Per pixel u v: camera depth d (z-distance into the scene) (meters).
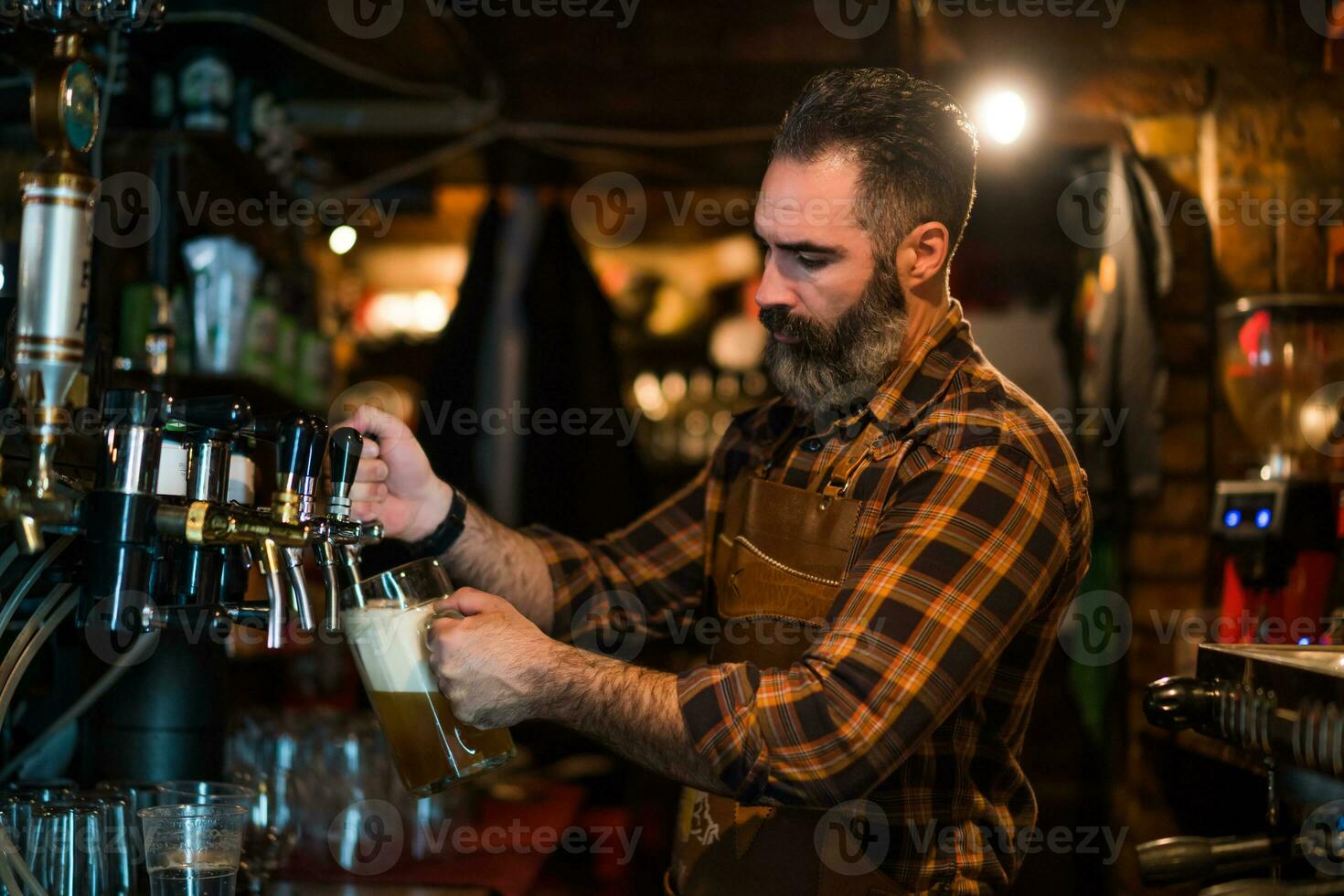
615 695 1.24
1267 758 1.29
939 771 1.38
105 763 1.68
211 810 1.29
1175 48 2.63
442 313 4.98
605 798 3.27
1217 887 1.13
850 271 1.40
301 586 1.20
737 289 5.13
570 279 3.66
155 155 2.23
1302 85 2.47
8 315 1.37
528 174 3.62
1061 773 2.78
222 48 2.36
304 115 3.26
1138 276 2.62
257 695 2.85
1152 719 1.27
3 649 1.44
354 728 2.07
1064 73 2.69
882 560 1.29
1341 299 2.03
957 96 2.74
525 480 3.56
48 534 1.29
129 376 2.11
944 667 1.23
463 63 2.94
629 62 3.13
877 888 1.37
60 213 1.13
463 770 1.31
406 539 1.57
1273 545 1.88
